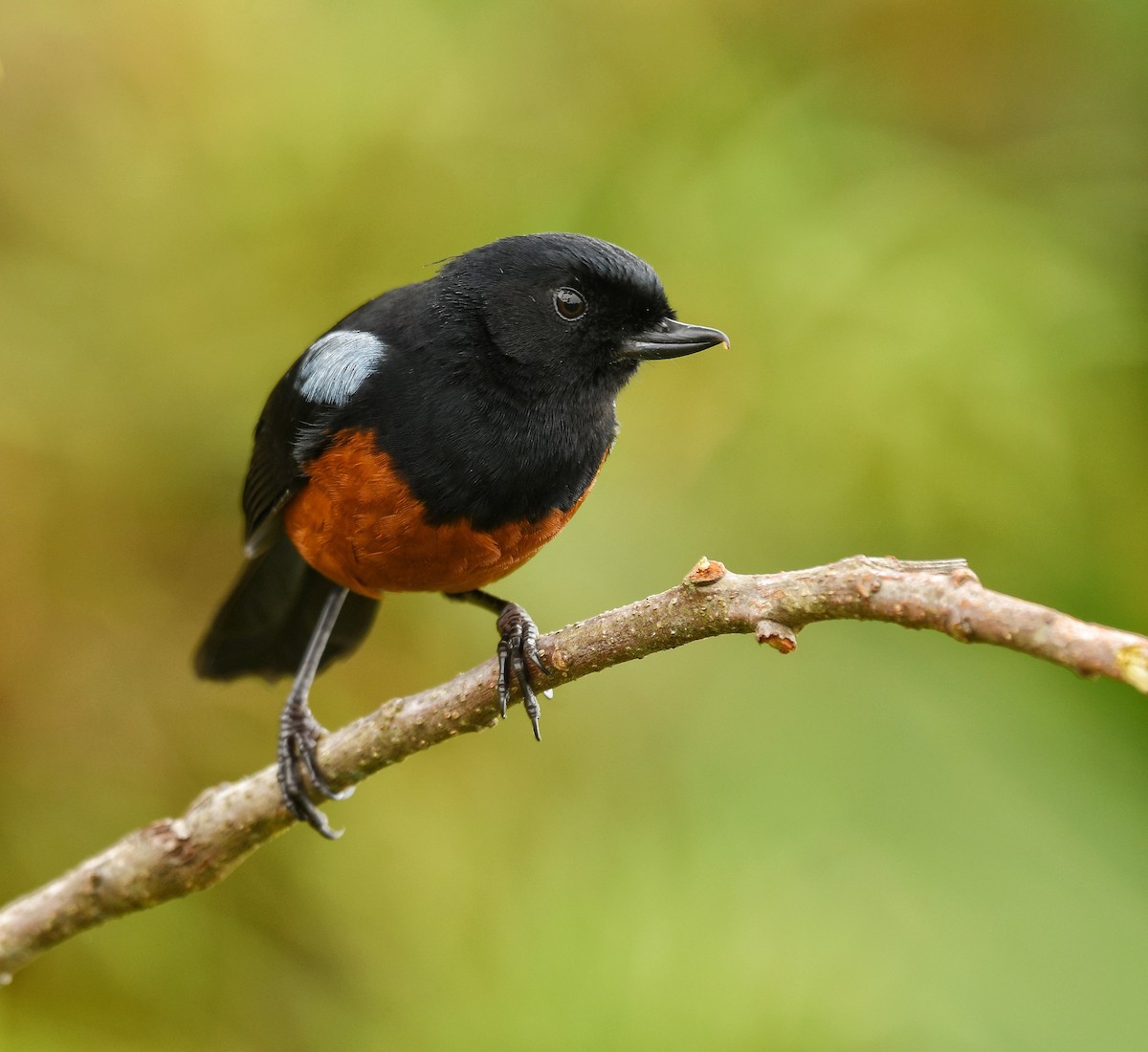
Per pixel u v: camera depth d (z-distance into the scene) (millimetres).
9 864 11180
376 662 11984
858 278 11711
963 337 11500
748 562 11773
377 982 11039
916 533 11906
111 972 11000
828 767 11148
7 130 12336
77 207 12367
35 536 11914
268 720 11906
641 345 8398
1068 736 11258
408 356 8211
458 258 8492
